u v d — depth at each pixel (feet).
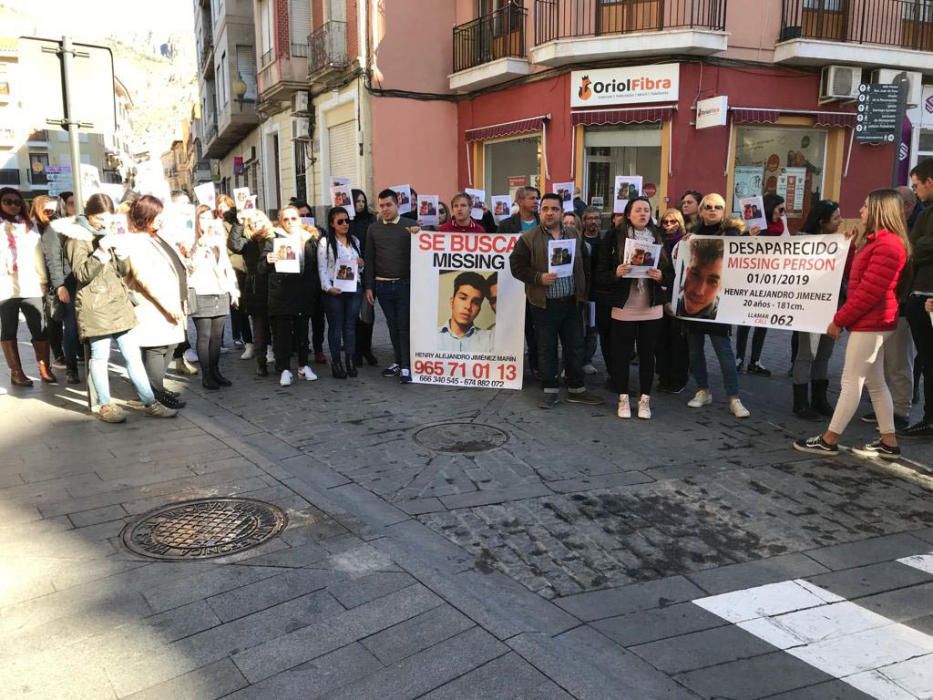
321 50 56.90
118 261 19.13
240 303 28.27
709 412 21.36
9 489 14.96
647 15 43.45
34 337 24.13
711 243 20.80
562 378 25.27
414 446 18.03
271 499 14.43
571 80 45.42
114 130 22.85
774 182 46.85
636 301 19.99
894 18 46.93
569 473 16.25
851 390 16.96
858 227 18.49
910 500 14.97
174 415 20.38
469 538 13.05
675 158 43.55
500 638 9.71
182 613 10.32
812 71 45.85
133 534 12.87
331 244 24.76
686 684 8.98
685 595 11.22
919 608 10.91
